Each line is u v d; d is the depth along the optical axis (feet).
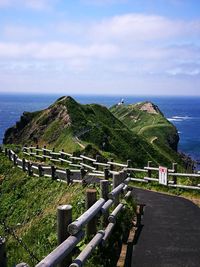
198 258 30.71
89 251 24.70
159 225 39.99
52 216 54.44
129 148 175.73
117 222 35.04
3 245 14.90
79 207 48.26
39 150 108.58
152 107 369.30
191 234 37.04
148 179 66.18
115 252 30.58
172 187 61.36
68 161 90.63
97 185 56.75
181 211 46.73
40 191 73.61
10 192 82.07
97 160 80.33
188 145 381.60
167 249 32.60
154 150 191.62
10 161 102.47
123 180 42.78
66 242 21.48
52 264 18.57
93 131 165.68
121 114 376.48
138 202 51.26
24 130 193.47
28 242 49.55
